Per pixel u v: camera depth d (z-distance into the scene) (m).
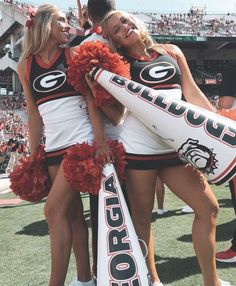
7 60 41.78
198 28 34.06
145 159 2.42
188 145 2.24
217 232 4.34
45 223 5.35
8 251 4.16
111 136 2.55
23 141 13.55
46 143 2.61
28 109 2.73
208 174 2.26
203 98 2.59
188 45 34.66
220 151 2.18
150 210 2.56
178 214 5.32
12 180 2.71
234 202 3.46
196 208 2.43
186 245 3.92
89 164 2.30
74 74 2.38
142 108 2.29
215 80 33.88
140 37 2.48
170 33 33.25
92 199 2.56
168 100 2.28
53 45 2.55
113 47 2.54
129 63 2.49
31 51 2.56
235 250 3.39
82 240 2.77
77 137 2.49
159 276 3.17
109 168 2.36
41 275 3.38
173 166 2.45
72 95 2.51
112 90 2.33
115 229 2.27
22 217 5.91
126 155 2.44
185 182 2.43
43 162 2.69
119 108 2.47
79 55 2.35
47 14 2.51
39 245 4.32
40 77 2.53
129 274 2.20
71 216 2.71
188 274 3.18
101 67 2.34
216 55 35.88
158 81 2.43
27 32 2.56
